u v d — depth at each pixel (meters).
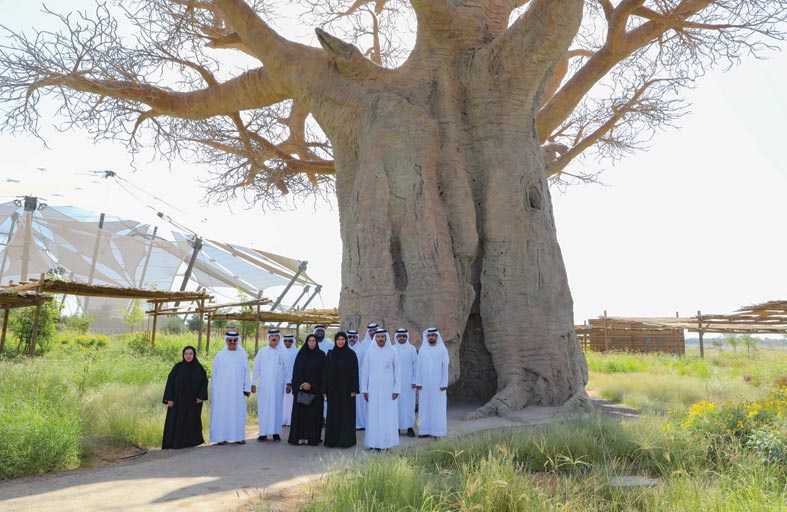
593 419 8.34
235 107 16.25
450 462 6.71
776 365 21.67
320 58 14.18
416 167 12.43
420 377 9.38
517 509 4.74
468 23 13.83
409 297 11.76
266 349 9.55
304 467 7.02
